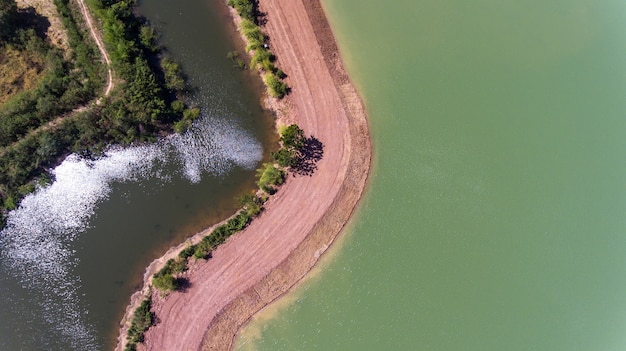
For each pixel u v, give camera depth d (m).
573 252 49.56
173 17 47.00
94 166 45.28
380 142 47.94
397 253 47.25
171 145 46.12
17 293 44.38
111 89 44.41
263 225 45.91
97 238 45.22
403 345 46.28
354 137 47.38
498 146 49.53
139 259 45.44
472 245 48.19
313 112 47.09
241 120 47.03
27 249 44.66
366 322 46.22
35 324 44.28
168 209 45.88
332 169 46.88
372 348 45.91
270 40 47.41
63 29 45.12
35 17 44.81
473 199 48.59
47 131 43.28
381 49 49.12
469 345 47.12
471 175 48.78
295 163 46.06
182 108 46.06
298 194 46.41
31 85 44.28
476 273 47.97
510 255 48.62
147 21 46.62
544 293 48.75
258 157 47.03
